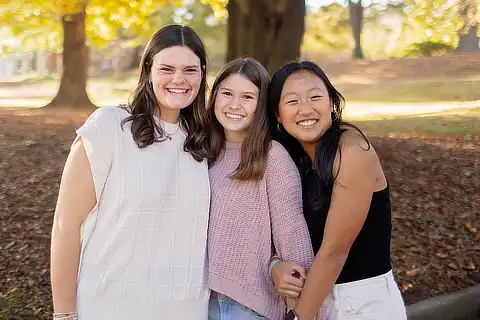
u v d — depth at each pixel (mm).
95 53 51156
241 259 2598
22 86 33938
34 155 9508
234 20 8438
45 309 4504
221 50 46219
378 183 2537
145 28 19016
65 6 15633
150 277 2428
